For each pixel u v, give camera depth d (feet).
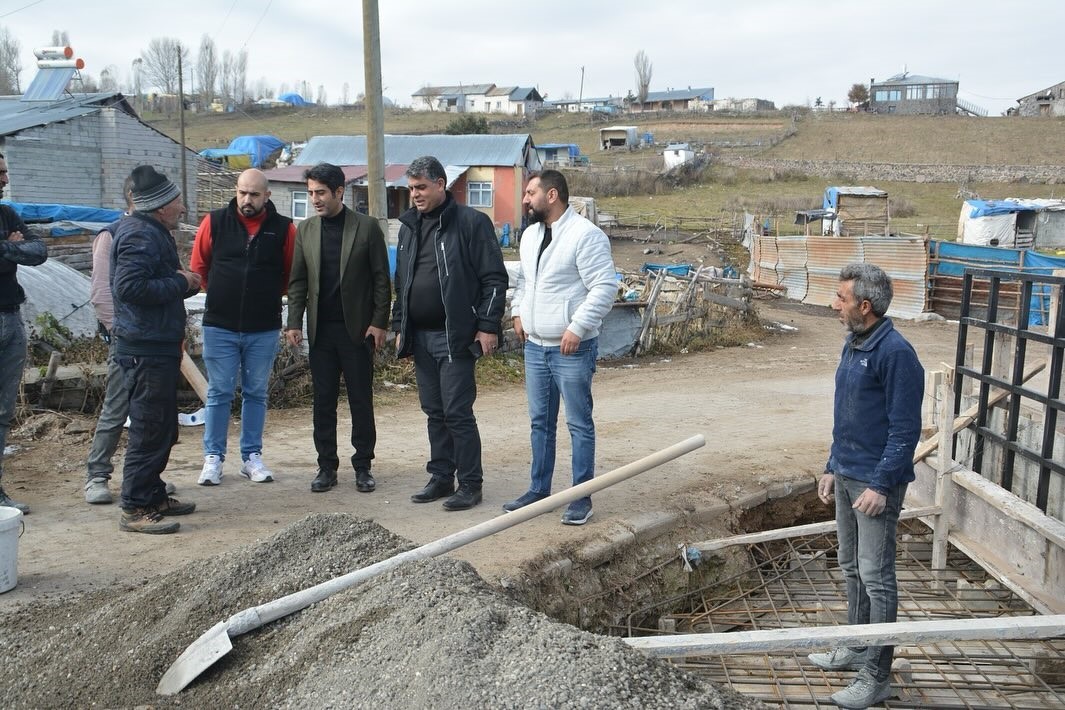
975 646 17.76
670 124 290.15
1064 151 217.36
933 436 22.20
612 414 32.50
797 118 279.08
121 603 12.91
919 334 66.03
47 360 26.71
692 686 10.11
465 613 10.97
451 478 19.99
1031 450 18.86
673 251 115.24
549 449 18.95
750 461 25.21
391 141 127.13
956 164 207.00
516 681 9.78
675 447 14.05
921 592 19.90
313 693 10.56
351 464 21.74
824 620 18.29
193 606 12.41
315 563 13.20
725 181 192.13
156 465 16.89
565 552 17.37
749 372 44.24
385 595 11.78
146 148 86.79
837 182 192.34
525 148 125.80
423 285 18.69
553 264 17.90
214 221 19.39
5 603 13.58
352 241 19.29
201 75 320.29
